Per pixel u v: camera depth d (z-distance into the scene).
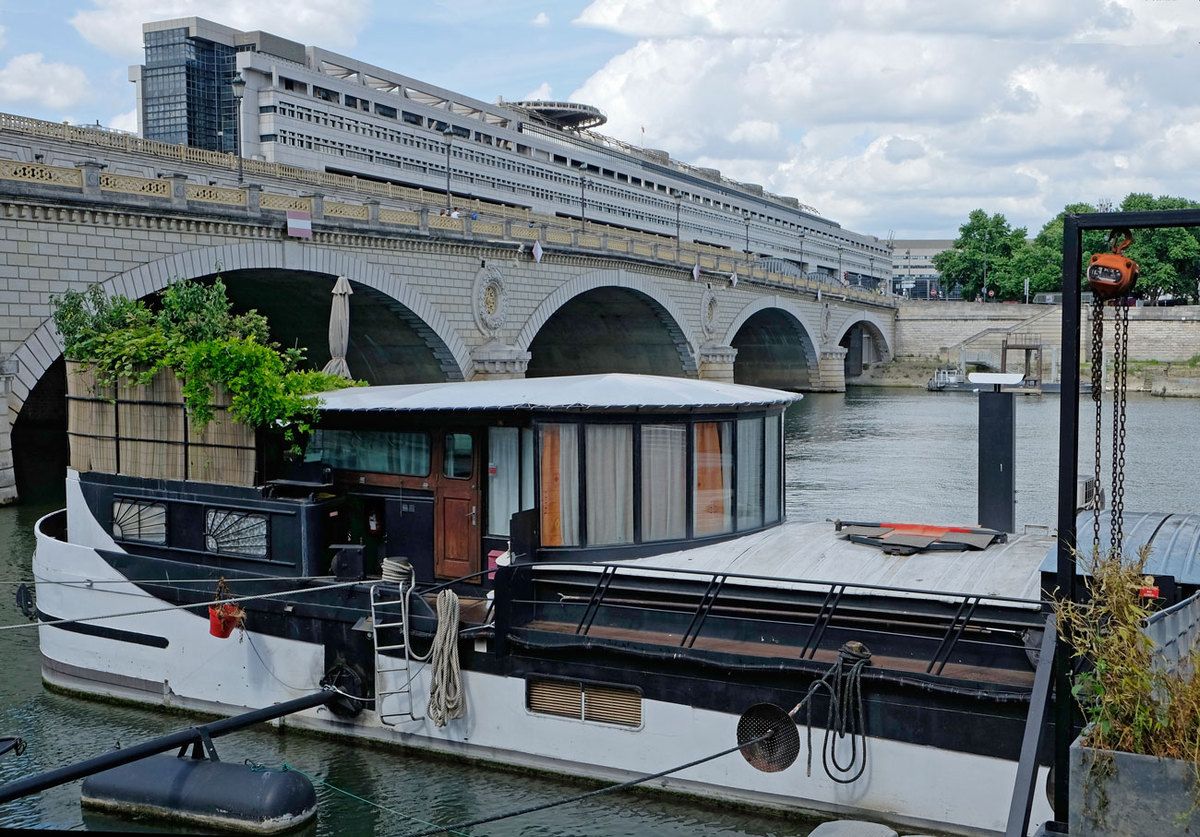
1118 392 7.14
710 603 10.68
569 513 12.12
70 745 12.70
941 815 9.38
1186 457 43.12
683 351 70.56
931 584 10.38
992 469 13.28
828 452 46.81
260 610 12.69
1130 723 6.34
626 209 122.62
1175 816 6.09
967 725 9.24
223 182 49.78
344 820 10.70
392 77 98.94
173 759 10.83
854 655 9.60
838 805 9.82
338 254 41.03
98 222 32.34
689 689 10.37
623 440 12.16
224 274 39.72
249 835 10.30
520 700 11.18
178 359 13.54
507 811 10.73
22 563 24.02
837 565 11.16
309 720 12.45
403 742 11.89
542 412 12.09
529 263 52.66
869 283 197.62
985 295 137.62
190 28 104.94
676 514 12.38
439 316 47.09
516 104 140.00
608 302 65.38
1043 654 8.59
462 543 13.06
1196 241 111.81
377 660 11.94
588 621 11.05
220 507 13.39
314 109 80.81
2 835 9.58
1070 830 6.38
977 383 13.34
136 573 13.77
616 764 10.77
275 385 13.13
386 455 13.52
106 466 14.46
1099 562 7.02
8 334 30.44
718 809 10.36
